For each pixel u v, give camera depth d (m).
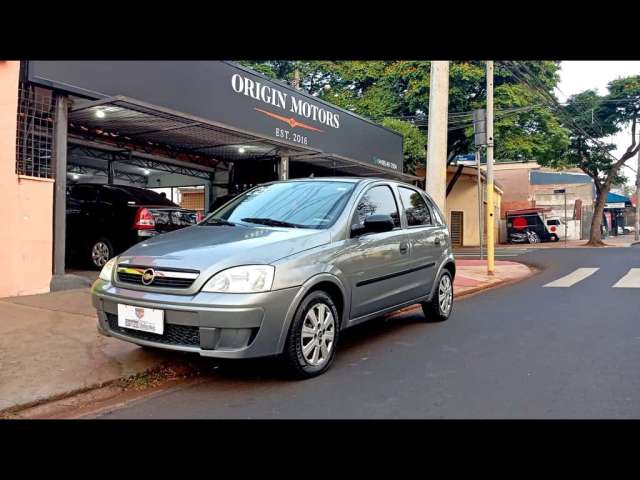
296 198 5.31
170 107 9.63
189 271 3.92
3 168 6.81
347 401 3.77
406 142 20.27
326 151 14.77
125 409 3.66
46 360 4.49
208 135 10.48
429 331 6.13
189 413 3.57
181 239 4.58
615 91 24.55
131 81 8.76
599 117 25.09
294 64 22.69
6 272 6.91
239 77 11.44
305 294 4.16
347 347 5.36
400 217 5.85
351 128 16.00
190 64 10.08
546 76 21.41
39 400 3.65
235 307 3.74
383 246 5.25
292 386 4.09
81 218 9.70
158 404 3.75
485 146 12.21
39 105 7.37
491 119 12.13
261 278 3.89
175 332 3.93
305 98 13.80
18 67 6.91
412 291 5.87
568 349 5.26
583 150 25.72
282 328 3.97
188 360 4.64
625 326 6.34
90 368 4.32
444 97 11.12
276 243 4.23
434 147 11.02
